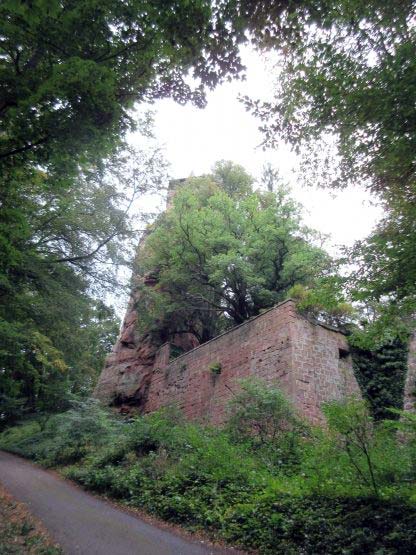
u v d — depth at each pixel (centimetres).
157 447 1122
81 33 538
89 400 1714
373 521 533
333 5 579
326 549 534
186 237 2053
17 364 1245
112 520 732
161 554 559
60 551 520
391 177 707
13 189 738
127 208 1582
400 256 625
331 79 638
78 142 562
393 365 1355
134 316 2734
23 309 1244
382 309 716
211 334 2420
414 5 576
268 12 568
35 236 1353
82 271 1511
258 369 1462
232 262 1856
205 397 1711
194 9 530
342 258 698
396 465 608
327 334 1432
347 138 695
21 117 520
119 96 620
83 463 1294
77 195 1464
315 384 1317
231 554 577
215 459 882
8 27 495
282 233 1878
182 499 782
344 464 630
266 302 1981
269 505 667
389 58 580
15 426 2344
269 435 1058
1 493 870
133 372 2469
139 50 572
